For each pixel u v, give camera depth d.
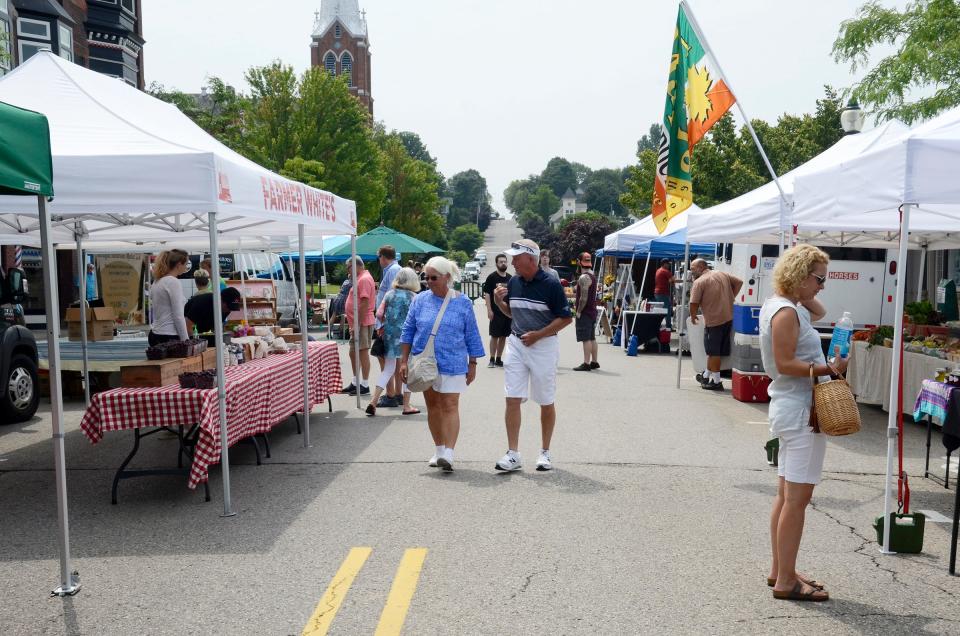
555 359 6.80
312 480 6.60
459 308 6.75
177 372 6.54
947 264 14.77
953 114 5.64
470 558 4.73
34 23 28.36
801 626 3.80
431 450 7.69
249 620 3.91
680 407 10.16
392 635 3.72
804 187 6.28
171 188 5.46
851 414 3.83
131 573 4.57
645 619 3.88
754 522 5.43
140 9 38.53
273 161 40.66
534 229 147.75
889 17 14.08
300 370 8.43
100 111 6.34
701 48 8.21
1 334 9.40
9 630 3.83
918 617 3.91
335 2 95.62
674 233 18.19
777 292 4.15
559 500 5.95
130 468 7.20
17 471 7.16
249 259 21.66
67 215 7.35
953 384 6.00
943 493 6.23
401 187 68.88
